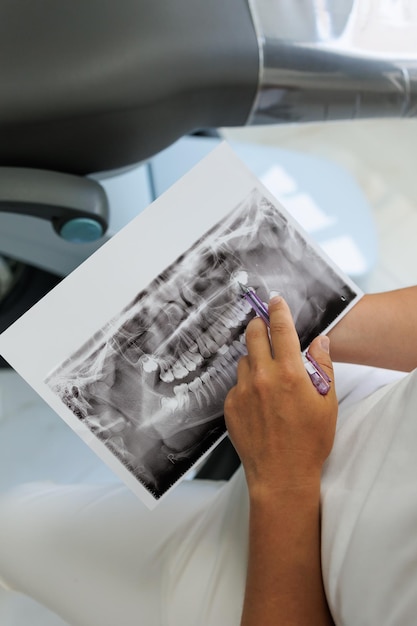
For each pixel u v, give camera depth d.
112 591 0.60
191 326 0.57
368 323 0.60
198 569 0.57
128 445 0.56
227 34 0.65
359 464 0.50
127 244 0.56
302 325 0.59
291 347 0.50
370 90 0.71
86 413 0.56
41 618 0.86
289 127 1.33
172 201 0.56
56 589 0.63
